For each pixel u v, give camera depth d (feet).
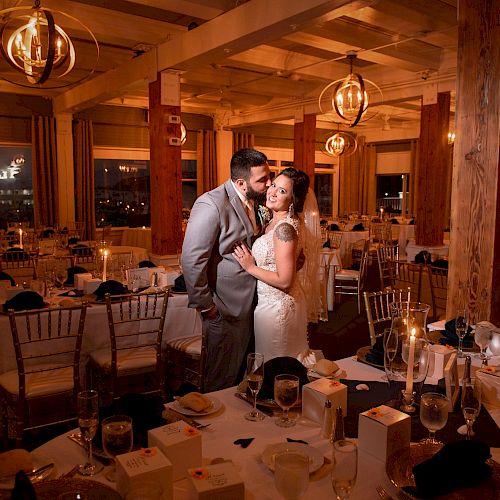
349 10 13.46
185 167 40.75
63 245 23.70
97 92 26.11
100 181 36.65
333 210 51.85
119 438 4.18
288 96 32.99
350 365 7.22
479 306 9.86
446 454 4.05
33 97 32.17
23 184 33.24
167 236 20.80
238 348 8.99
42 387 9.35
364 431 4.73
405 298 17.69
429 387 6.23
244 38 15.85
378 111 39.83
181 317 12.09
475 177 9.70
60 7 18.12
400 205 49.16
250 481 4.32
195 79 28.19
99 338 11.16
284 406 5.24
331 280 21.13
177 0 16.30
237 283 8.75
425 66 24.73
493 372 6.17
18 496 3.39
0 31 14.33
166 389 12.06
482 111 9.46
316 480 4.27
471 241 9.87
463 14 9.53
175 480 4.34
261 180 8.59
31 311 9.06
